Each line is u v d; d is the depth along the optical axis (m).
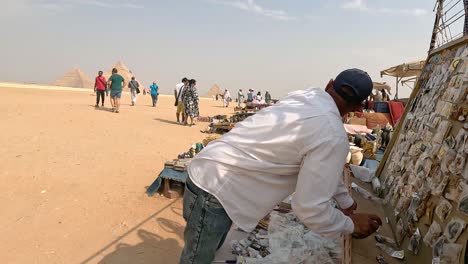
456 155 2.37
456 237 2.05
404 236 2.82
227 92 31.62
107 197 5.03
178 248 3.75
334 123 2.02
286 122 2.09
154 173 6.29
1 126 9.73
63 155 7.11
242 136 2.22
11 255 3.45
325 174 1.98
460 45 3.11
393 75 16.42
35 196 4.93
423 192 2.73
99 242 3.79
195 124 13.83
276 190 2.26
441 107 3.00
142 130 11.06
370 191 4.16
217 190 2.23
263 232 3.48
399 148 4.00
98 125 11.34
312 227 2.09
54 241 3.77
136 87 21.47
